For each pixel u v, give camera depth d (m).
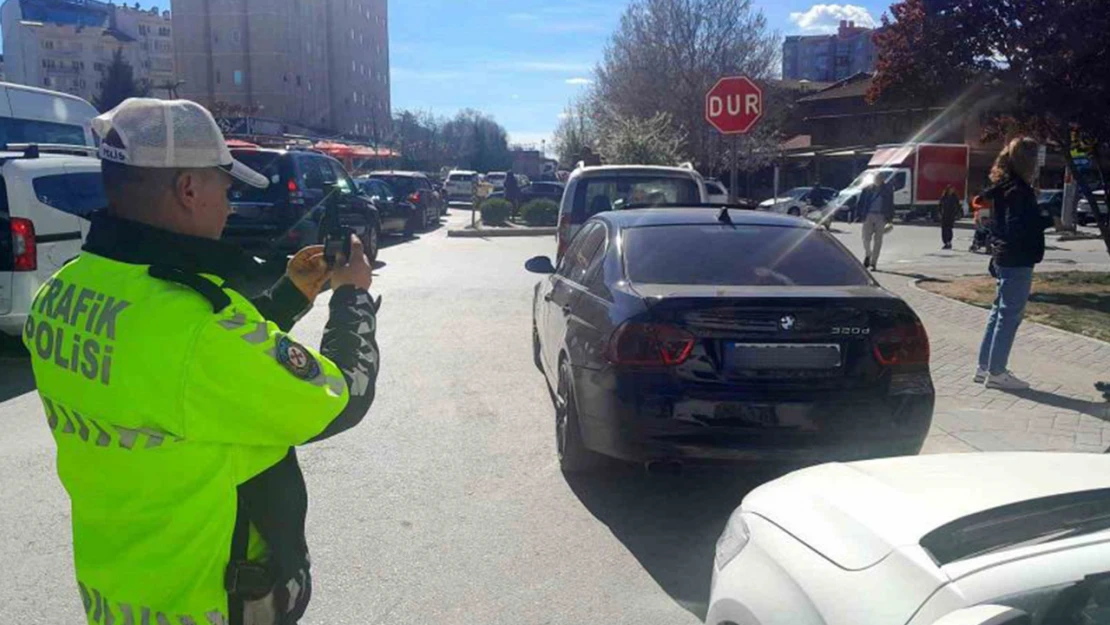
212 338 1.92
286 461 2.21
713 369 4.77
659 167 10.87
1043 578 1.97
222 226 2.19
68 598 4.23
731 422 4.72
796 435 4.74
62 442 2.05
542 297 7.59
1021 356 8.84
